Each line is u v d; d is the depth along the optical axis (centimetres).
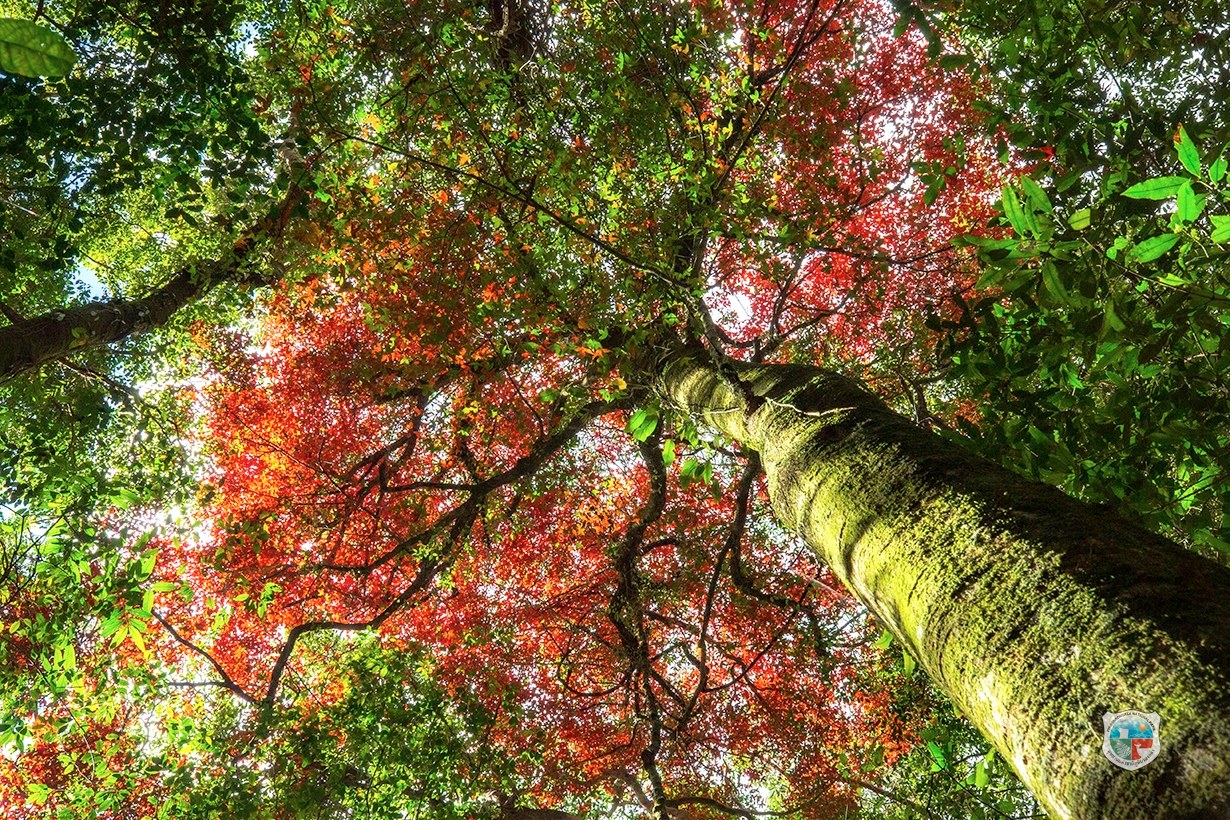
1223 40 297
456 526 800
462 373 697
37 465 542
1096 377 302
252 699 629
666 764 985
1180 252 227
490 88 561
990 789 452
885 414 289
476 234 572
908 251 848
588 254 548
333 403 1114
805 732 945
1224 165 188
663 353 552
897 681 855
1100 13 304
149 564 454
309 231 554
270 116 684
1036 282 242
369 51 614
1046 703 141
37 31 66
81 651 561
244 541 661
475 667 967
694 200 496
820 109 650
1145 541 170
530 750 752
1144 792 118
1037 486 209
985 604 169
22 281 803
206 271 810
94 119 453
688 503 1015
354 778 654
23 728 476
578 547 1054
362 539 1023
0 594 452
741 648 984
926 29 340
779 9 788
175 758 594
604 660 1001
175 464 811
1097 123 296
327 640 1009
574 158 525
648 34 549
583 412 744
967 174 845
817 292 988
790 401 338
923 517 210
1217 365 252
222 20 491
